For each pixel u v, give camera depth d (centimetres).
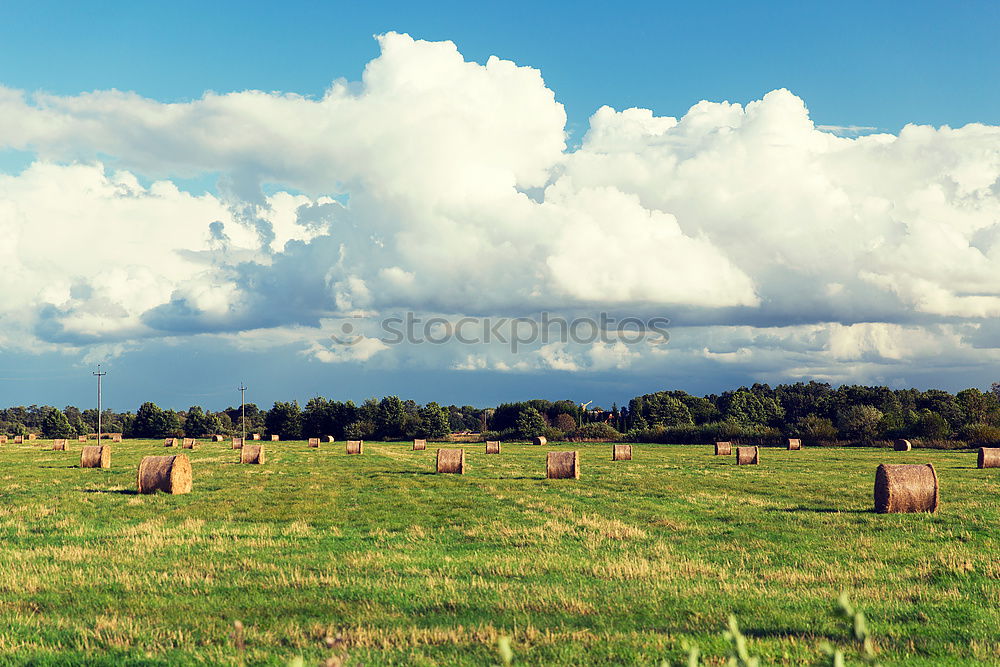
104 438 11656
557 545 1841
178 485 3072
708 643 1021
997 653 987
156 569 1563
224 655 985
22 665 961
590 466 4709
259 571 1539
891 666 930
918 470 2394
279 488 3269
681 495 2917
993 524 2105
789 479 3616
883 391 13612
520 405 15275
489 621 1161
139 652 1009
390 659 966
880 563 1611
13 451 7019
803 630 1102
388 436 11975
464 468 4209
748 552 1748
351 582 1432
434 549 1797
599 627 1127
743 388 17025
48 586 1407
